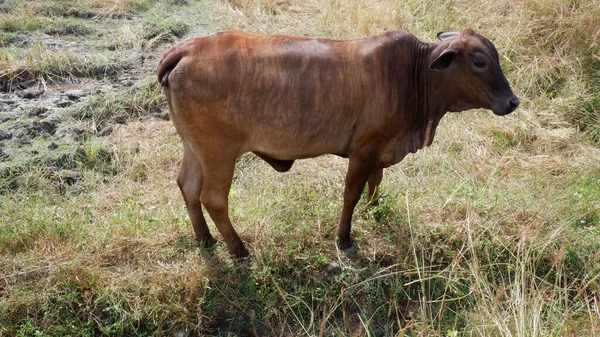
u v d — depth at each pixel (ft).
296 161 19.89
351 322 15.64
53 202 18.08
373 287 15.93
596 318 14.48
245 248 16.25
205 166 15.08
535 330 13.57
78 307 15.19
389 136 15.31
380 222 17.15
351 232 16.88
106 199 18.34
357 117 14.94
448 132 21.13
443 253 16.60
